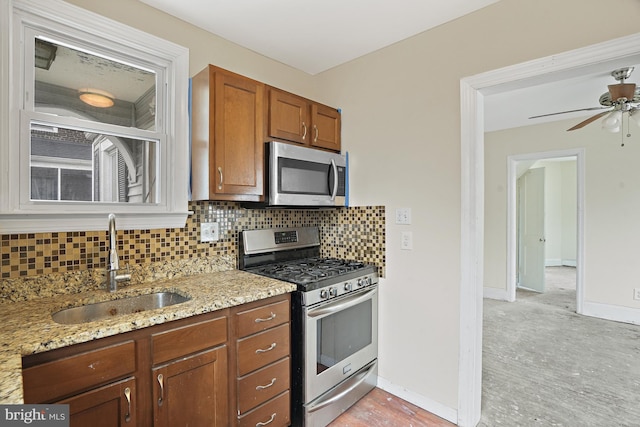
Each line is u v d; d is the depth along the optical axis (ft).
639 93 8.46
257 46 7.32
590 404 6.88
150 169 5.88
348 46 7.36
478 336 6.29
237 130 5.95
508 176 14.71
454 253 6.32
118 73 5.59
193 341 4.42
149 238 5.77
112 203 5.42
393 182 7.26
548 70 5.23
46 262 4.74
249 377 5.09
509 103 11.03
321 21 6.35
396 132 7.20
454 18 6.26
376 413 6.57
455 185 6.30
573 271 22.65
